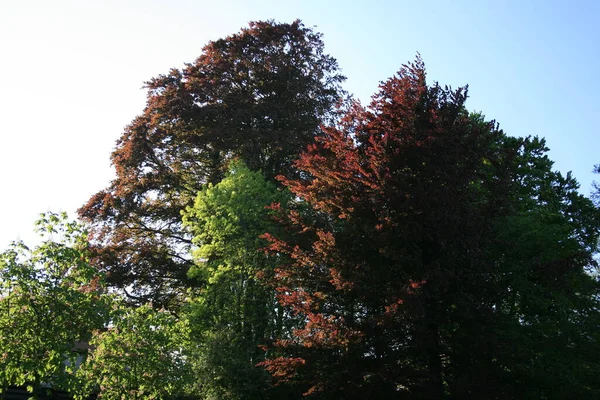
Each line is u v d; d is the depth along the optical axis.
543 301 21.00
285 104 34.97
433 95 21.31
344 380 17.88
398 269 19.42
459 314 18.28
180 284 32.97
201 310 26.48
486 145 21.12
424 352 18.50
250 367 25.17
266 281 23.23
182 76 36.47
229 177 29.12
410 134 19.95
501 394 17.59
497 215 20.42
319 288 20.30
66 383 15.91
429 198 18.86
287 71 35.38
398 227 19.02
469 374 17.75
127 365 19.98
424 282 17.14
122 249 33.81
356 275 18.95
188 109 33.69
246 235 27.03
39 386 16.25
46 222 16.97
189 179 36.19
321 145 23.78
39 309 15.89
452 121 20.75
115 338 19.89
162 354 21.53
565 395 20.16
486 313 18.45
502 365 18.34
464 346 18.06
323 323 18.03
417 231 19.00
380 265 19.67
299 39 37.25
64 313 16.23
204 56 36.91
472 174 20.14
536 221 23.59
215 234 27.67
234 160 33.59
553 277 20.55
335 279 18.62
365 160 20.80
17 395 20.77
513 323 20.95
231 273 27.05
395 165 20.00
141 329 20.47
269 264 26.48
